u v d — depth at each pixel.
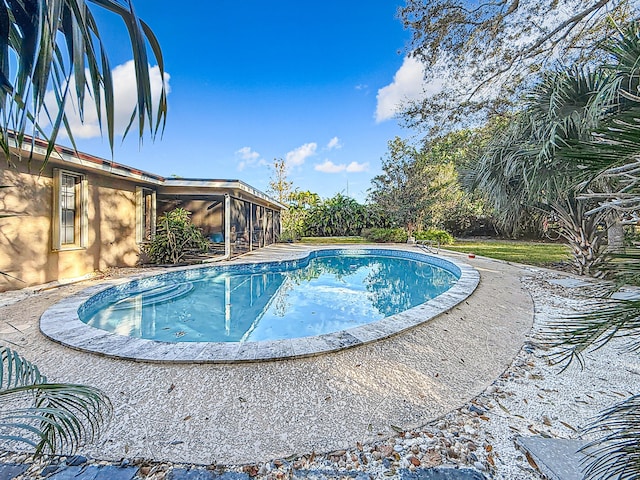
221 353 2.97
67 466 1.72
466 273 7.35
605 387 2.57
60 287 5.97
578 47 6.12
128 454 1.82
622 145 0.92
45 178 6.17
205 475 1.69
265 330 5.18
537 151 5.77
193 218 12.59
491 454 1.83
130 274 7.34
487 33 6.67
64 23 0.96
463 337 3.64
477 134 9.31
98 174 7.64
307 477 1.68
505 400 2.40
